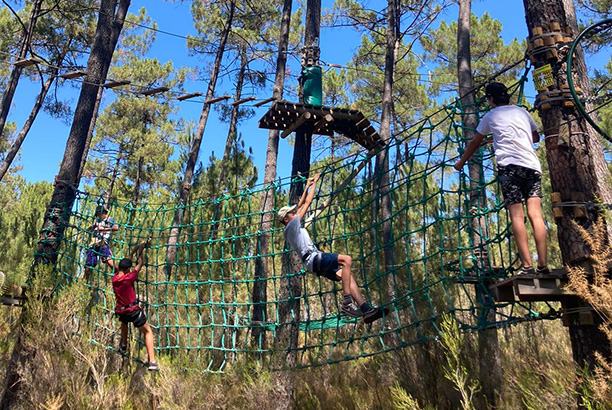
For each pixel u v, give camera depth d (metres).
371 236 8.30
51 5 18.11
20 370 6.80
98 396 6.46
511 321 4.35
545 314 4.11
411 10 16.36
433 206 8.83
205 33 20.80
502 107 4.15
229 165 14.16
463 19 11.62
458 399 5.30
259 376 6.80
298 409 7.60
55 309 7.25
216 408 6.60
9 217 13.62
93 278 8.41
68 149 8.56
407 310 6.14
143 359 7.87
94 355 6.91
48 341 6.82
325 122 8.62
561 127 4.09
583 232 3.59
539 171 3.82
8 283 7.46
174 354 7.68
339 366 7.93
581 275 3.47
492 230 8.69
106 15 9.63
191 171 15.50
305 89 10.09
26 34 15.83
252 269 10.22
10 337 7.73
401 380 6.00
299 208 5.21
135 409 7.19
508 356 6.30
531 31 4.42
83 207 8.33
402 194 9.45
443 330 5.50
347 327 8.44
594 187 3.96
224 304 7.00
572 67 4.22
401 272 6.60
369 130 8.77
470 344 5.66
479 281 4.73
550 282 3.67
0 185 28.17
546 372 4.45
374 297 7.69
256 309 9.42
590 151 4.08
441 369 5.53
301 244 5.02
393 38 13.80
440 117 16.83
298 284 8.92
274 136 11.76
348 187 6.47
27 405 6.73
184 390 6.43
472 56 18.84
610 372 3.37
